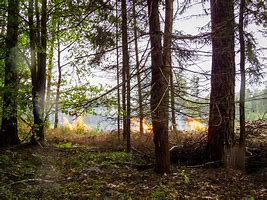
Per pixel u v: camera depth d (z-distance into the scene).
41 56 14.91
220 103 10.45
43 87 14.73
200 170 11.37
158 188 9.34
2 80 15.71
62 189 9.65
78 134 21.81
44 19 14.82
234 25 10.72
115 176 10.82
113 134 19.25
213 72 11.48
